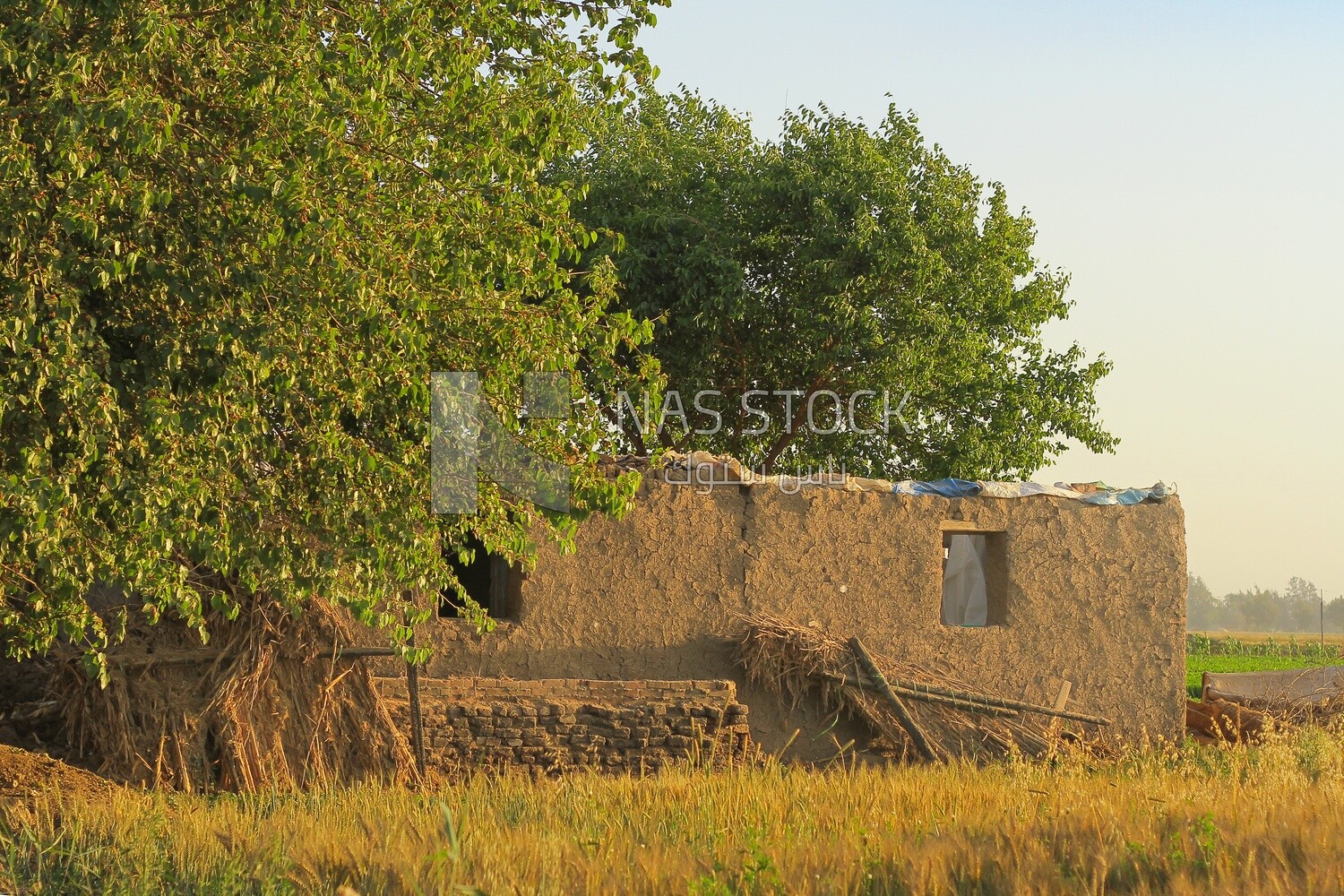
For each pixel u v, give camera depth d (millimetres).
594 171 41844
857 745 27625
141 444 14727
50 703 24375
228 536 16016
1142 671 30359
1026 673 29625
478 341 17234
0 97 14406
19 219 13938
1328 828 14547
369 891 13102
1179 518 31062
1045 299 45688
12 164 13492
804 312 39719
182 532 15250
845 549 28891
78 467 14141
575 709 25406
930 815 17188
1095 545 30469
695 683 26359
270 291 15461
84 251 14883
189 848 15305
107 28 14625
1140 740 29734
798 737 27500
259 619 23781
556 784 21344
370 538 16922
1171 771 23266
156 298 15578
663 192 41844
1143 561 30703
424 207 16797
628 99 18844
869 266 39156
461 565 33344
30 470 13727
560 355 17391
